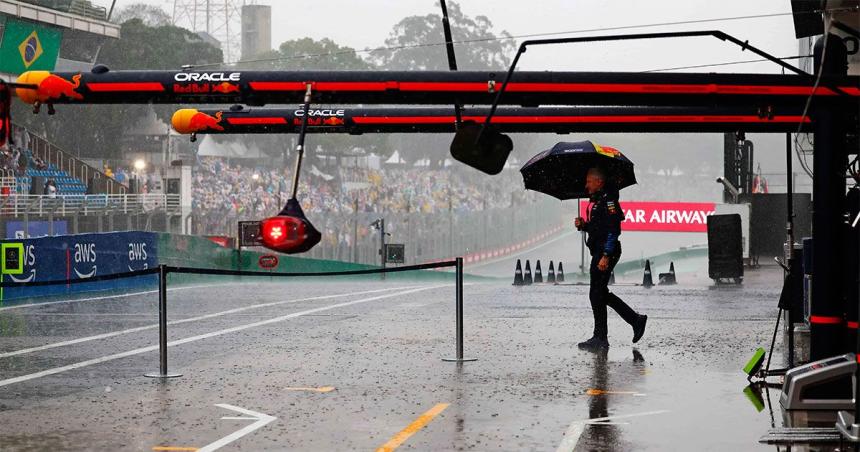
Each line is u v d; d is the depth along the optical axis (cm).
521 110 1920
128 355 1895
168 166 8125
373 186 11319
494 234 11369
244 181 9325
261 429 1196
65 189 7194
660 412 1289
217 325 2442
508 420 1243
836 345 1291
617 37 1130
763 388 1469
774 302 3017
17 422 1245
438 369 1669
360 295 3544
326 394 1438
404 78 1304
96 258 4297
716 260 4231
